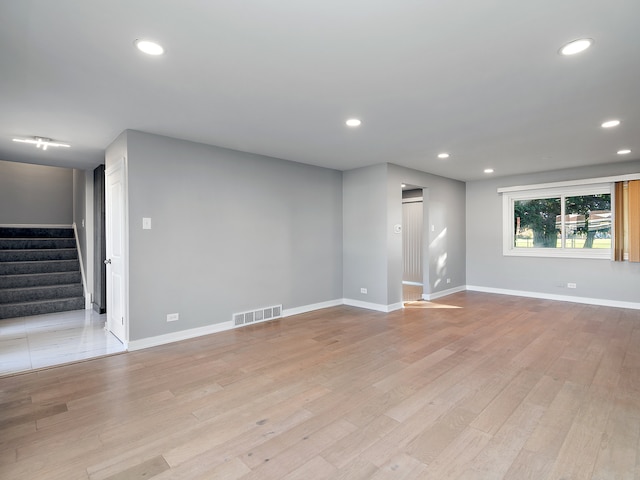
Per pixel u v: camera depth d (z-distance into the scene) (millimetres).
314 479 1711
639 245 5129
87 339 3924
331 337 3998
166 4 1638
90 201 5645
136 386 2742
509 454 1900
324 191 5578
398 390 2660
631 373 2941
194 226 4023
